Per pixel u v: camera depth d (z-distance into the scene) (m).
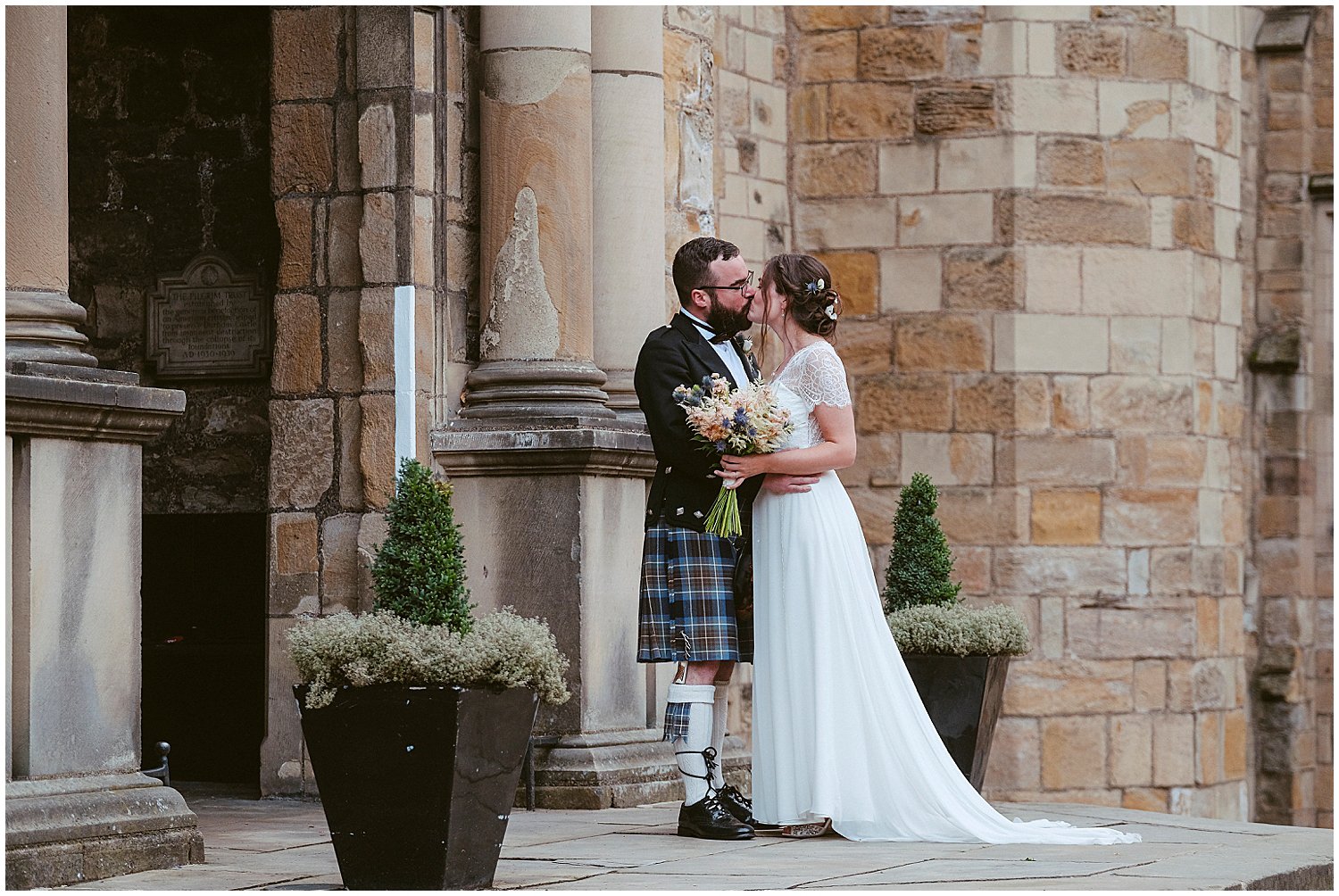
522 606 8.84
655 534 7.21
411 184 8.88
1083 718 12.16
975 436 12.26
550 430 8.76
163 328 10.01
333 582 8.91
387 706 5.64
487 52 9.17
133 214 10.10
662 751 9.09
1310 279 15.12
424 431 8.88
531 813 8.35
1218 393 12.91
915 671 8.30
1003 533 12.17
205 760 10.12
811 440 7.18
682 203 10.94
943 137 12.41
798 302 7.30
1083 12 12.45
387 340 8.86
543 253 9.08
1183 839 7.48
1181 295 12.60
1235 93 13.25
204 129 10.01
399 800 5.66
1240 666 13.05
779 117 12.63
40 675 6.07
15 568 6.03
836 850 6.79
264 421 9.86
